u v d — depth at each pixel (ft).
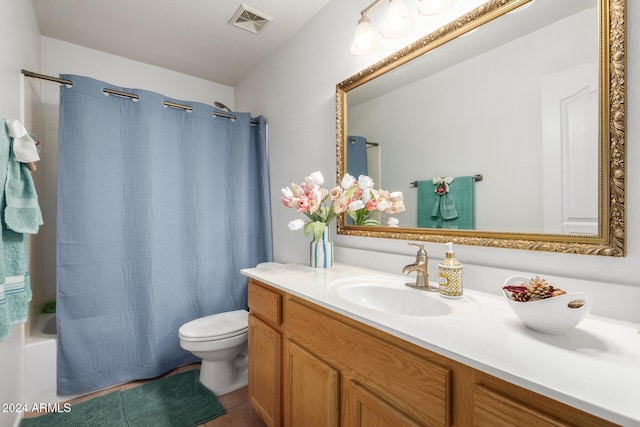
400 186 4.47
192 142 6.95
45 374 5.32
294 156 6.79
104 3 5.75
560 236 2.87
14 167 3.83
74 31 6.66
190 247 6.90
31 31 5.68
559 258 2.94
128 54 7.64
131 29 6.59
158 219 6.39
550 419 1.62
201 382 5.95
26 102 5.33
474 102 3.59
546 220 2.99
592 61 2.69
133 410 5.17
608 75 2.59
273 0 5.68
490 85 3.44
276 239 7.54
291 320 3.89
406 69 4.37
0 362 3.90
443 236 3.88
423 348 2.30
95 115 5.74
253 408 5.15
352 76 5.13
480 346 2.07
